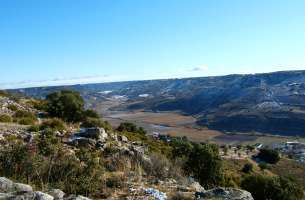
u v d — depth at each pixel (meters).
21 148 15.34
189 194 14.82
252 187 34.22
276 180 34.56
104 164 18.91
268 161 115.38
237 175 41.88
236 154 117.38
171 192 15.17
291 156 145.00
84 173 15.14
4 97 48.12
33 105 47.22
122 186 14.86
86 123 37.84
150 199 13.51
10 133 25.70
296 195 35.34
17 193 9.80
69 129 31.84
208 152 28.88
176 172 20.12
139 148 26.30
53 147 18.19
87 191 13.59
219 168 29.27
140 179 16.12
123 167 18.69
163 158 22.03
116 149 23.41
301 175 97.38
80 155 20.00
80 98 47.75
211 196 14.12
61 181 13.97
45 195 9.70
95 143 25.08
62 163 15.52
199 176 28.23
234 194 14.36
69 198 10.63
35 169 14.22
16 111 39.56
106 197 13.48
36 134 25.92
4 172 13.60
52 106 42.69
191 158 28.86
